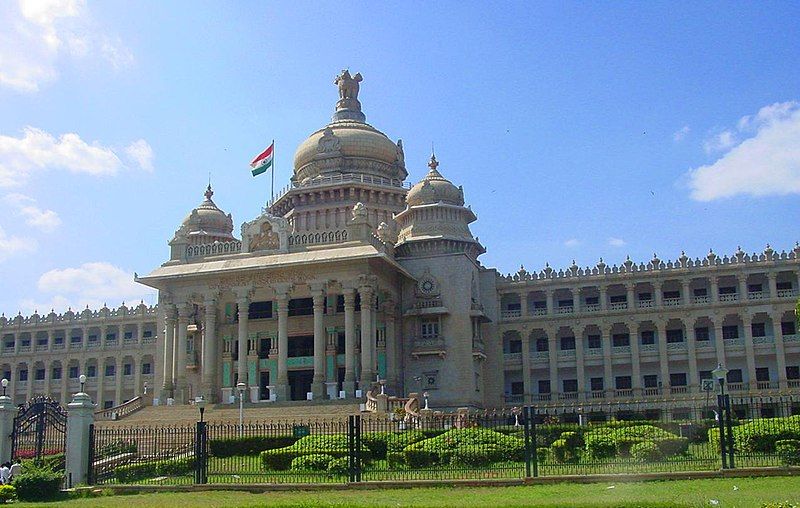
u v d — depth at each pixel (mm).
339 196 95625
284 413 71188
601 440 42250
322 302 79938
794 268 87312
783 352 86688
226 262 83188
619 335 93062
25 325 119938
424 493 33062
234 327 88812
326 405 72188
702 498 27688
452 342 85062
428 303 86062
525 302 93438
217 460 46844
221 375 88125
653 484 33250
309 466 41062
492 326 92312
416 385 85000
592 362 91188
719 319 88562
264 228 84438
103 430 54094
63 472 41312
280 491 36188
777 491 29438
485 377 91125
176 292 84500
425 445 42406
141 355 114562
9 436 46812
